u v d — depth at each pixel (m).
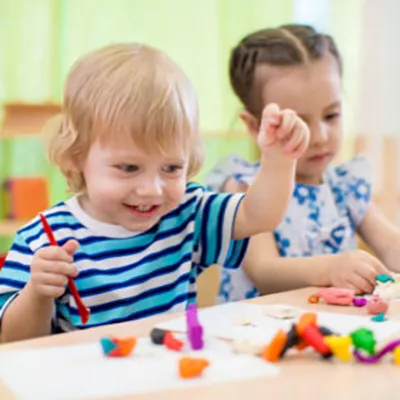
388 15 2.98
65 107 1.01
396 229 1.55
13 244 1.03
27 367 0.61
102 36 2.91
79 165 1.01
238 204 1.09
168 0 3.01
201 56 3.08
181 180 0.97
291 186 1.05
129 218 1.00
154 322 0.78
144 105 0.93
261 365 0.62
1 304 0.95
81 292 1.02
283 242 1.45
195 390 0.56
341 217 1.53
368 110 3.03
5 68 2.78
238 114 1.59
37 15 2.81
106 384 0.57
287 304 0.90
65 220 1.05
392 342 0.65
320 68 1.40
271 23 3.19
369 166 1.60
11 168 2.85
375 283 1.04
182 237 1.10
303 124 1.00
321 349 0.64
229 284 1.48
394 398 0.55
